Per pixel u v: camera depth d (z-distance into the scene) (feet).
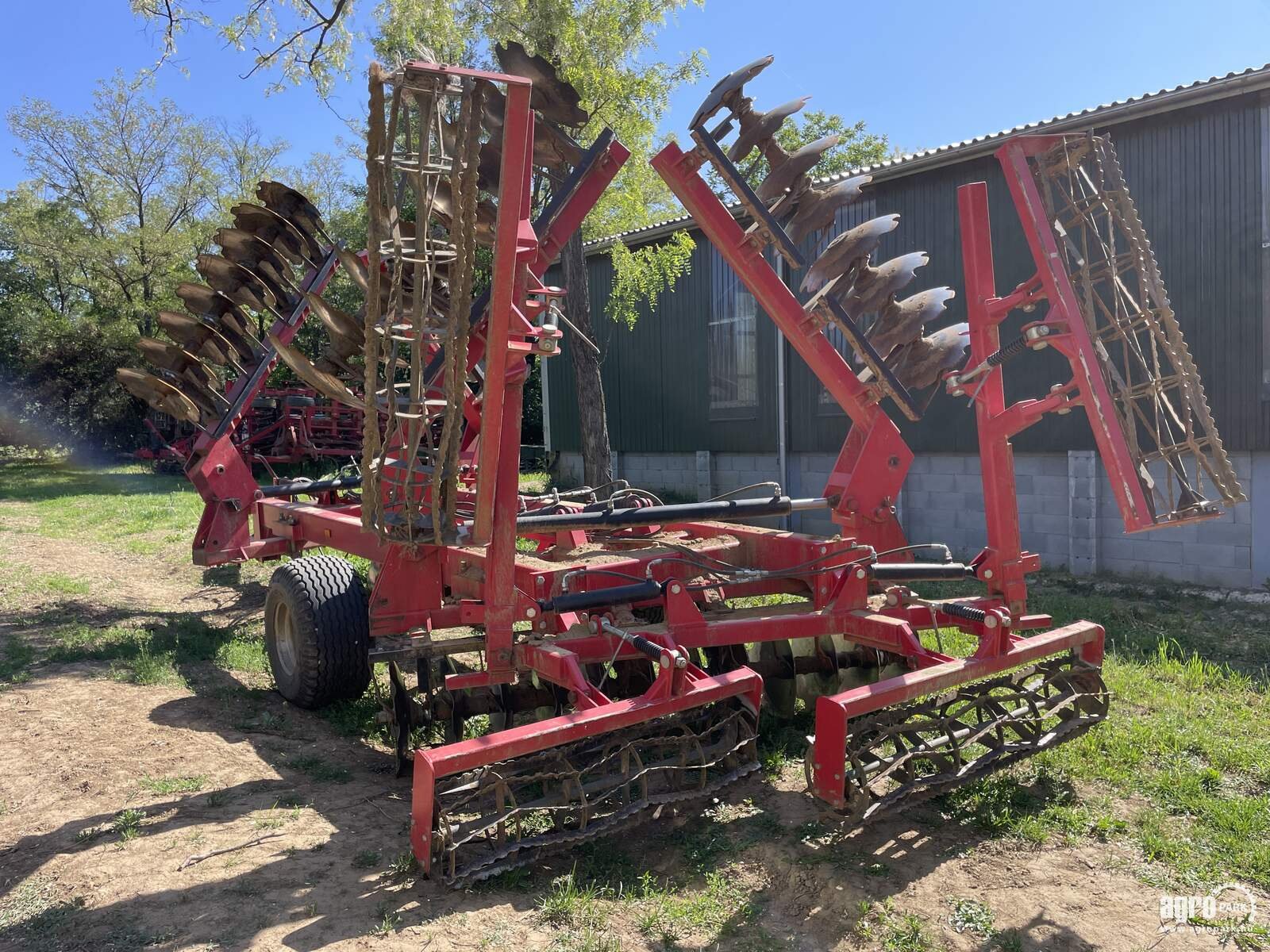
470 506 19.02
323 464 65.36
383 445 11.75
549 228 13.70
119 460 95.35
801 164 14.47
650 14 39.65
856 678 16.39
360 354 13.10
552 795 11.68
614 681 14.82
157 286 106.42
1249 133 26.53
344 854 11.37
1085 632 14.14
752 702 12.61
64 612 25.29
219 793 13.25
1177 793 13.06
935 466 35.37
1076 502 30.99
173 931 9.55
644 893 10.64
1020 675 13.80
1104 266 14.02
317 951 9.23
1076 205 14.21
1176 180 27.91
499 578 12.56
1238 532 27.78
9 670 19.26
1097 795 13.23
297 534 21.53
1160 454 13.51
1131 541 30.09
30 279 122.01
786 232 14.92
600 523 14.49
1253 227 26.55
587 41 38.75
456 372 11.17
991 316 14.21
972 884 10.90
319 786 13.66
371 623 14.49
